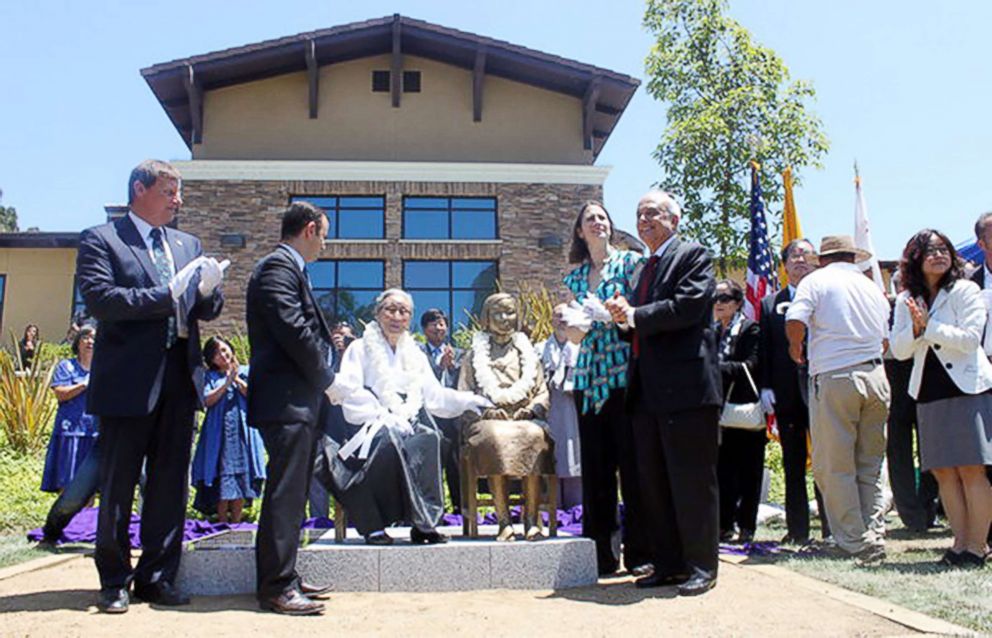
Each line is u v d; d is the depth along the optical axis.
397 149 21.91
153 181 4.53
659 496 4.75
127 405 4.22
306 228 4.71
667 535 4.77
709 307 4.62
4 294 23.48
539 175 21.45
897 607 4.02
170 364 4.46
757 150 15.90
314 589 4.46
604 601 4.36
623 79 21.08
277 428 4.36
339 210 21.12
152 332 4.34
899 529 7.34
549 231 21.23
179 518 4.49
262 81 21.86
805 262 6.67
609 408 5.31
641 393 4.76
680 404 4.50
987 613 3.86
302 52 21.08
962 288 5.19
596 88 21.22
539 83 22.25
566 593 4.62
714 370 4.59
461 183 21.28
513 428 5.09
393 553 4.76
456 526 6.53
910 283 5.36
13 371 11.71
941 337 5.06
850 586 4.55
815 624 3.77
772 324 6.64
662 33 17.14
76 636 3.61
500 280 20.94
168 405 4.46
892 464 7.25
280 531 4.24
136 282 4.39
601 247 5.45
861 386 5.39
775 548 6.20
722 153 15.98
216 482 7.94
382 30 21.09
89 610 4.13
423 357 5.55
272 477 4.32
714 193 16.25
